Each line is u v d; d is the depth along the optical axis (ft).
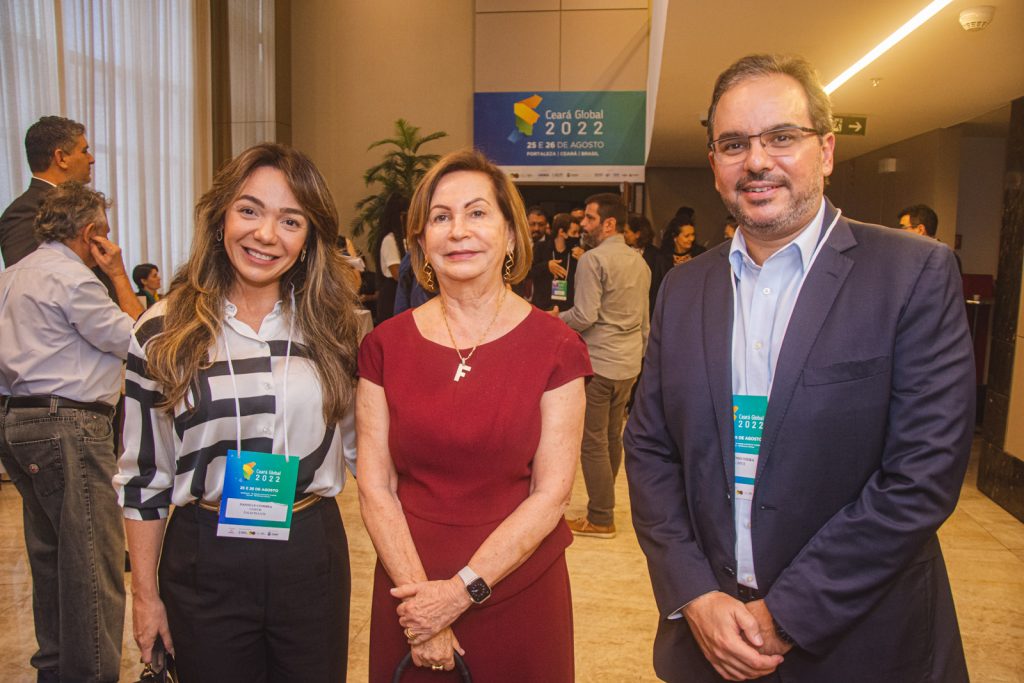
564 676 4.82
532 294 18.29
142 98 22.15
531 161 30.76
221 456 4.70
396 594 4.41
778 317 4.29
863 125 20.04
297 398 4.80
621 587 9.98
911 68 14.46
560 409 4.72
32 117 17.58
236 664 4.78
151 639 4.81
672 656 4.68
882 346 3.97
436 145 32.81
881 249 4.15
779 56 4.25
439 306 5.04
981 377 21.68
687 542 4.53
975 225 26.89
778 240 4.31
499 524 4.60
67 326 6.89
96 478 7.07
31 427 6.82
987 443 14.48
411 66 32.71
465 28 32.27
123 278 7.91
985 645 8.52
